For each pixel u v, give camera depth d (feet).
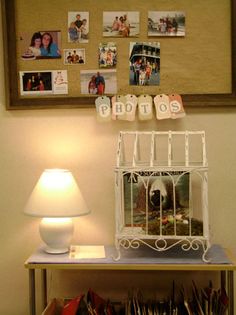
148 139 6.07
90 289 5.92
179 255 5.37
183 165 5.61
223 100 5.96
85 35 6.01
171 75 6.00
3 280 6.27
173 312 5.21
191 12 5.96
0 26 6.13
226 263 5.05
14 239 6.24
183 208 5.21
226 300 5.10
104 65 6.02
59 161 6.17
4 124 6.17
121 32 5.99
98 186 6.16
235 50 5.92
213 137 6.05
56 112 6.14
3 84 6.15
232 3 5.90
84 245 6.07
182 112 5.88
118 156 5.50
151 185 5.23
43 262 5.16
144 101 5.93
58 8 6.01
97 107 5.95
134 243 5.70
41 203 5.24
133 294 5.86
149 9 5.98
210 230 6.07
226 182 6.08
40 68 6.06
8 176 6.20
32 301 5.29
